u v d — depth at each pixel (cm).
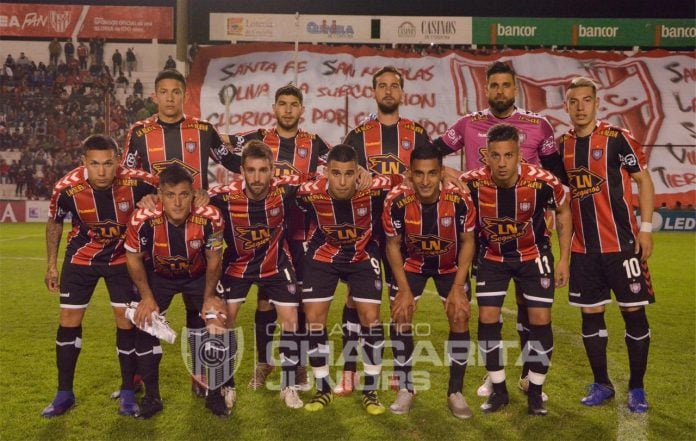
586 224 409
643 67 2180
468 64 2202
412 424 368
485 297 393
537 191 375
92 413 382
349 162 365
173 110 430
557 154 432
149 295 375
